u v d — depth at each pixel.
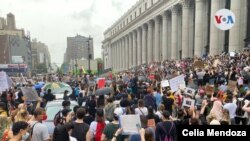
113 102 11.38
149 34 76.00
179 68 36.19
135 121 7.49
